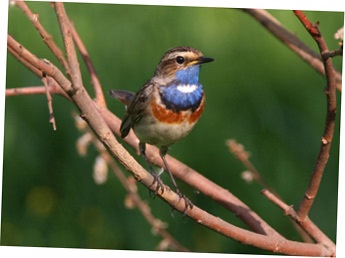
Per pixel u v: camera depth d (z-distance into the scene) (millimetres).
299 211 7512
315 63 9023
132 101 9156
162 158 9055
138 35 12586
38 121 12328
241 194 12141
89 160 12328
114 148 6773
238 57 12695
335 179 12008
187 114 9109
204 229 12148
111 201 12289
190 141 12320
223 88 12562
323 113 12500
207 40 12625
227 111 12469
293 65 12703
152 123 9062
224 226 7301
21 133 12266
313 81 12641
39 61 6086
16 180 12258
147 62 12477
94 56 12391
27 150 12281
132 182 9133
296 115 12484
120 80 12359
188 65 9047
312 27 6543
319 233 7578
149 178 7148
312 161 12258
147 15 12680
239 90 12594
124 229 12148
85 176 12328
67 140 12328
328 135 7059
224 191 8453
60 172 12352
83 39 12383
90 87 12258
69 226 12234
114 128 8844
